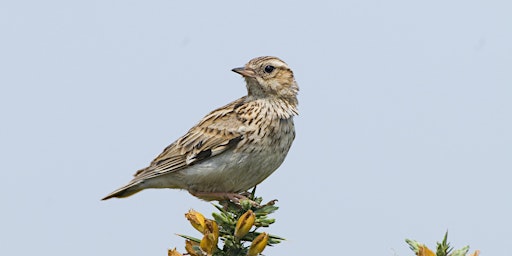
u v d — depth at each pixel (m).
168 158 12.18
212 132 11.87
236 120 11.87
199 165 11.92
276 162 12.12
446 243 6.71
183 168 12.07
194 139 11.99
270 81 12.16
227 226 7.94
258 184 12.23
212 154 11.82
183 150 12.04
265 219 7.97
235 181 11.98
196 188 12.19
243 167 11.83
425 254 6.62
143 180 12.26
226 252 7.84
